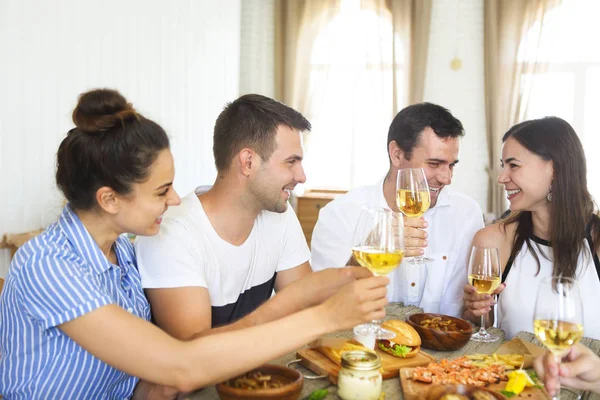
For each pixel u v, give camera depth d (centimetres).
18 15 381
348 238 238
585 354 129
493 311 210
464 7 570
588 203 187
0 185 377
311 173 630
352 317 118
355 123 610
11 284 129
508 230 203
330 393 123
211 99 578
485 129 573
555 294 118
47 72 404
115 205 128
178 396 134
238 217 159
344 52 609
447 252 235
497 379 126
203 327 145
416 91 579
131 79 480
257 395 110
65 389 130
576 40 548
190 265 147
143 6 487
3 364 132
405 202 184
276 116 153
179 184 546
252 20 621
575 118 555
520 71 553
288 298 145
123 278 143
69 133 127
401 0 577
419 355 142
